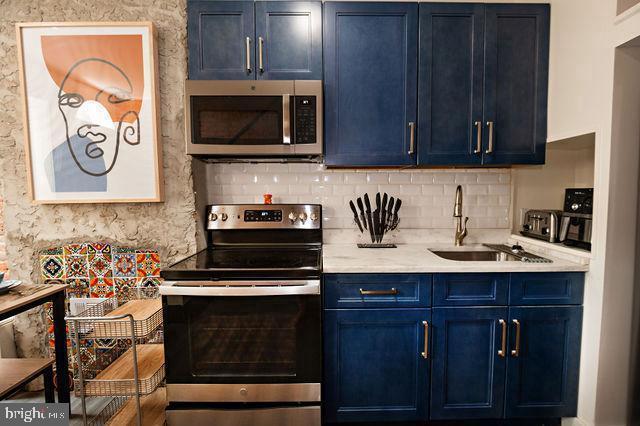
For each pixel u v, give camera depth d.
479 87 1.67
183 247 1.78
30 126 1.68
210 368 1.42
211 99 1.58
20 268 1.77
